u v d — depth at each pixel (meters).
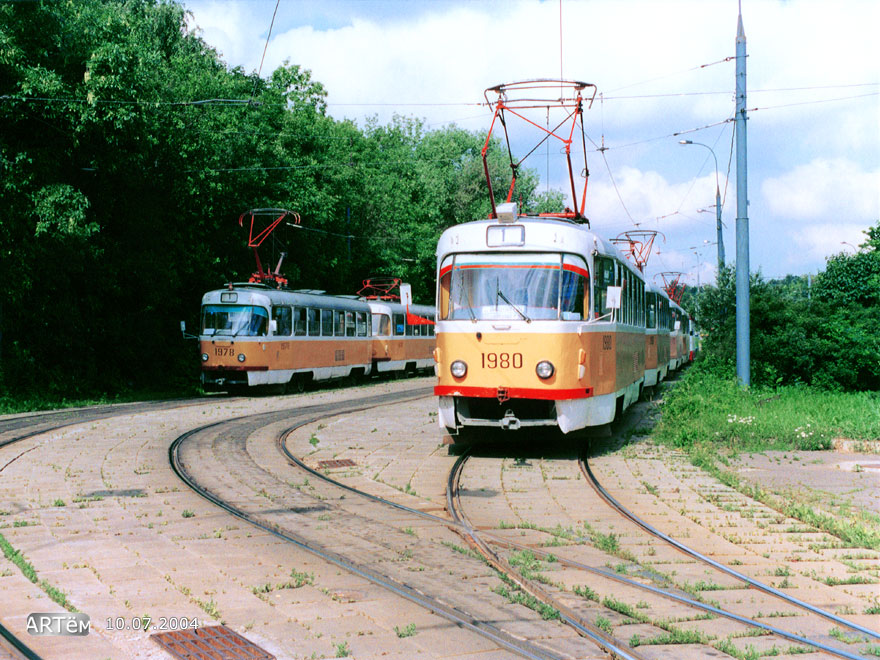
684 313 40.16
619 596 6.23
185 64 30.00
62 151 23.06
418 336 41.66
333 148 38.97
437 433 16.45
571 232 13.30
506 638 5.26
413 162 58.62
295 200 33.47
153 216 27.47
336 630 5.39
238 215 31.22
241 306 26.64
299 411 20.97
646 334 21.69
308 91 37.94
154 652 5.00
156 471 11.62
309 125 36.72
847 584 6.64
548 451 14.07
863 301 27.88
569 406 12.93
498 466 12.56
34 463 12.28
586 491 10.59
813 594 6.36
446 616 5.67
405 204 51.34
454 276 13.41
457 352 13.17
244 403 23.80
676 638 5.27
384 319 37.47
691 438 14.63
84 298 26.08
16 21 21.47
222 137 28.88
